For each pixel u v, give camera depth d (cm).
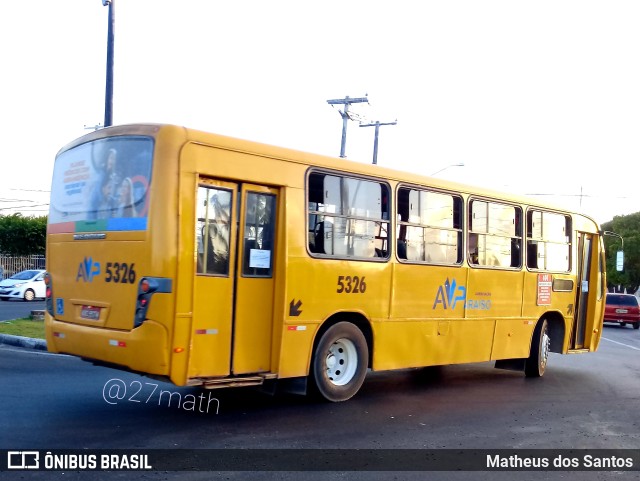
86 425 743
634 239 6025
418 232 1028
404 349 1004
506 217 1198
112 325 763
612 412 963
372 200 962
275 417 824
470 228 1118
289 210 847
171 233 725
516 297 1210
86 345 788
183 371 731
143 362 726
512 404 991
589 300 1424
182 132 749
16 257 4056
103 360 772
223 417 812
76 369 1105
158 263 723
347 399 939
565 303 1340
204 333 765
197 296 759
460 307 1095
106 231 781
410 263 1008
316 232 882
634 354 1833
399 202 1002
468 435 787
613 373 1391
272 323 839
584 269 1418
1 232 4341
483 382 1189
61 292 845
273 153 834
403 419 851
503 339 1184
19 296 3002
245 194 809
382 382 1131
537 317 1262
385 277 970
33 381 988
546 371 1374
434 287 1048
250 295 815
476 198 1130
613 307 3161
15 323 1667
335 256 899
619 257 4675
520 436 795
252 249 819
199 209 764
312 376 892
